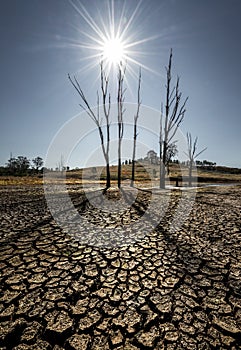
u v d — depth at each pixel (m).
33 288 3.69
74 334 2.72
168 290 3.66
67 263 4.66
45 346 2.55
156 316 3.03
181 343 2.58
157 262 4.74
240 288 3.75
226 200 13.88
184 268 4.47
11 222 7.95
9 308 3.17
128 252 5.30
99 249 5.48
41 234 6.62
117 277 4.08
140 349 2.51
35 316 3.02
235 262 4.77
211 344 2.57
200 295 3.53
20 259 4.83
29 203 12.13
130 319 2.97
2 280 3.94
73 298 3.42
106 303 3.31
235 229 7.27
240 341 2.62
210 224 7.93
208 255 5.14
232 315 3.06
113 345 2.56
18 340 2.63
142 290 3.66
